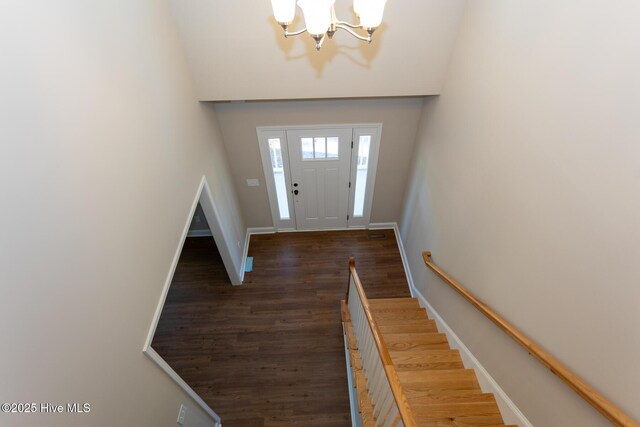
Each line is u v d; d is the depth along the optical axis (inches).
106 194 57.4
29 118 41.7
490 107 82.2
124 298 61.2
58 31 48.1
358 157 162.2
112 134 60.6
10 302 36.8
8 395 35.6
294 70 112.1
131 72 69.9
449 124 111.0
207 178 119.4
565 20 55.0
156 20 85.0
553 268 59.3
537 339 64.7
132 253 65.2
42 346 40.9
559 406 59.5
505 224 75.7
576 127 52.9
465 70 97.4
